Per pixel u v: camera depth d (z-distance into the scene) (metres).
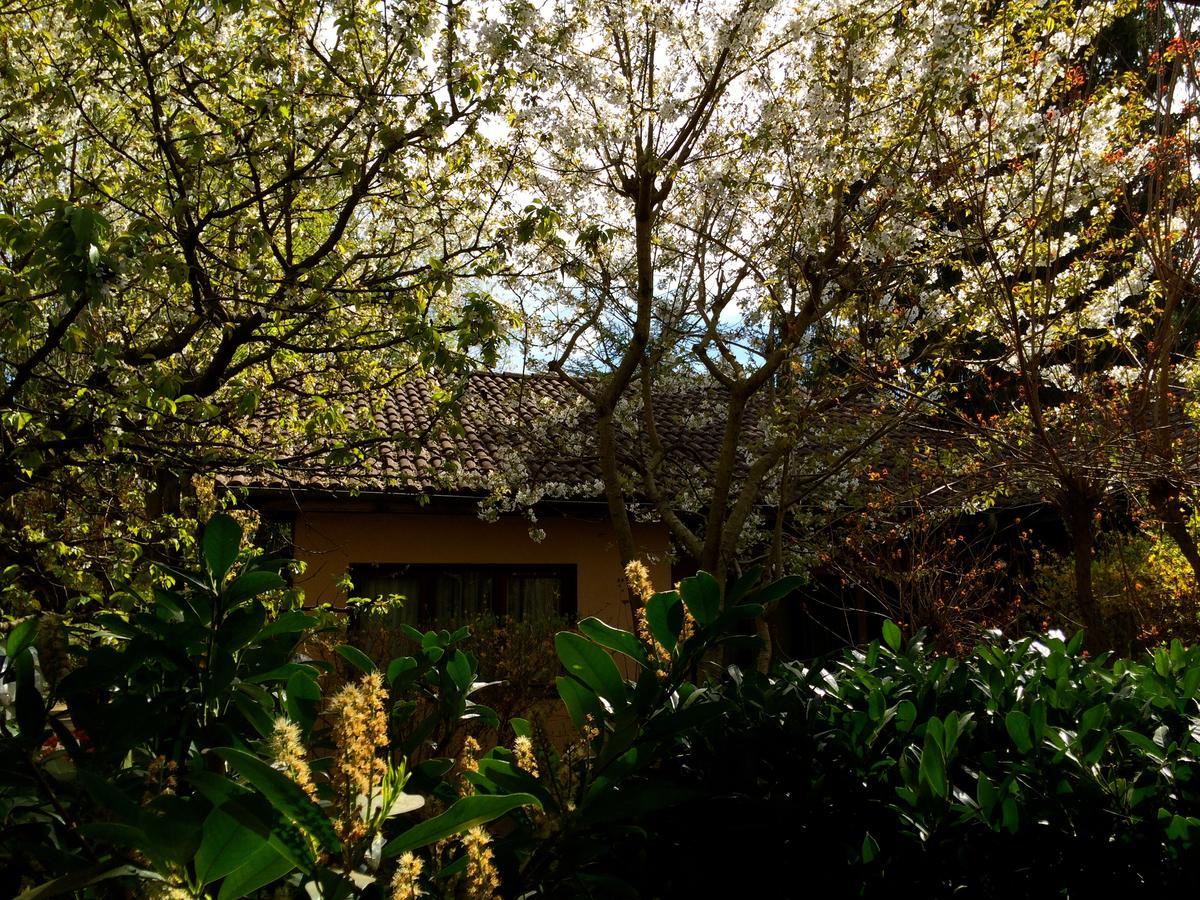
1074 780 2.39
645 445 10.02
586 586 10.31
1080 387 6.65
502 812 1.19
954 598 8.56
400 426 9.86
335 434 6.18
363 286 5.39
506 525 10.10
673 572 11.11
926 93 5.98
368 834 1.16
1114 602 8.56
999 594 10.77
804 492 8.29
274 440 7.29
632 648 1.64
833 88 6.75
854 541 9.07
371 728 1.19
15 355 5.02
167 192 5.21
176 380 4.44
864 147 6.53
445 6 5.21
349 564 9.41
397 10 5.02
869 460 8.83
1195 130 6.36
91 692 1.58
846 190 7.08
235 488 7.88
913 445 8.40
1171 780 2.39
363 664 1.87
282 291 5.31
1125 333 6.97
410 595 9.72
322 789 1.42
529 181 7.27
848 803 2.47
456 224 6.16
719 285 8.43
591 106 7.15
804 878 2.39
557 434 9.98
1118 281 7.13
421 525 9.74
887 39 6.55
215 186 5.64
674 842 2.38
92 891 1.19
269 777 1.03
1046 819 2.35
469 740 1.72
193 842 1.01
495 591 10.06
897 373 7.67
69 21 5.47
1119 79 6.76
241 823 1.00
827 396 7.86
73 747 1.38
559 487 9.40
